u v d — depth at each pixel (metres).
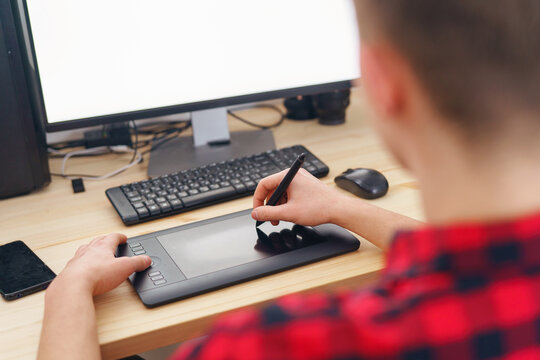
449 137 0.35
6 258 0.82
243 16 1.08
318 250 0.80
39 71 0.99
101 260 0.74
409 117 0.38
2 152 0.99
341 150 1.16
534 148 0.34
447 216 0.37
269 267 0.76
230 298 0.72
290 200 0.85
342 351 0.35
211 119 1.19
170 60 1.06
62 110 1.02
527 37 0.33
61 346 0.60
